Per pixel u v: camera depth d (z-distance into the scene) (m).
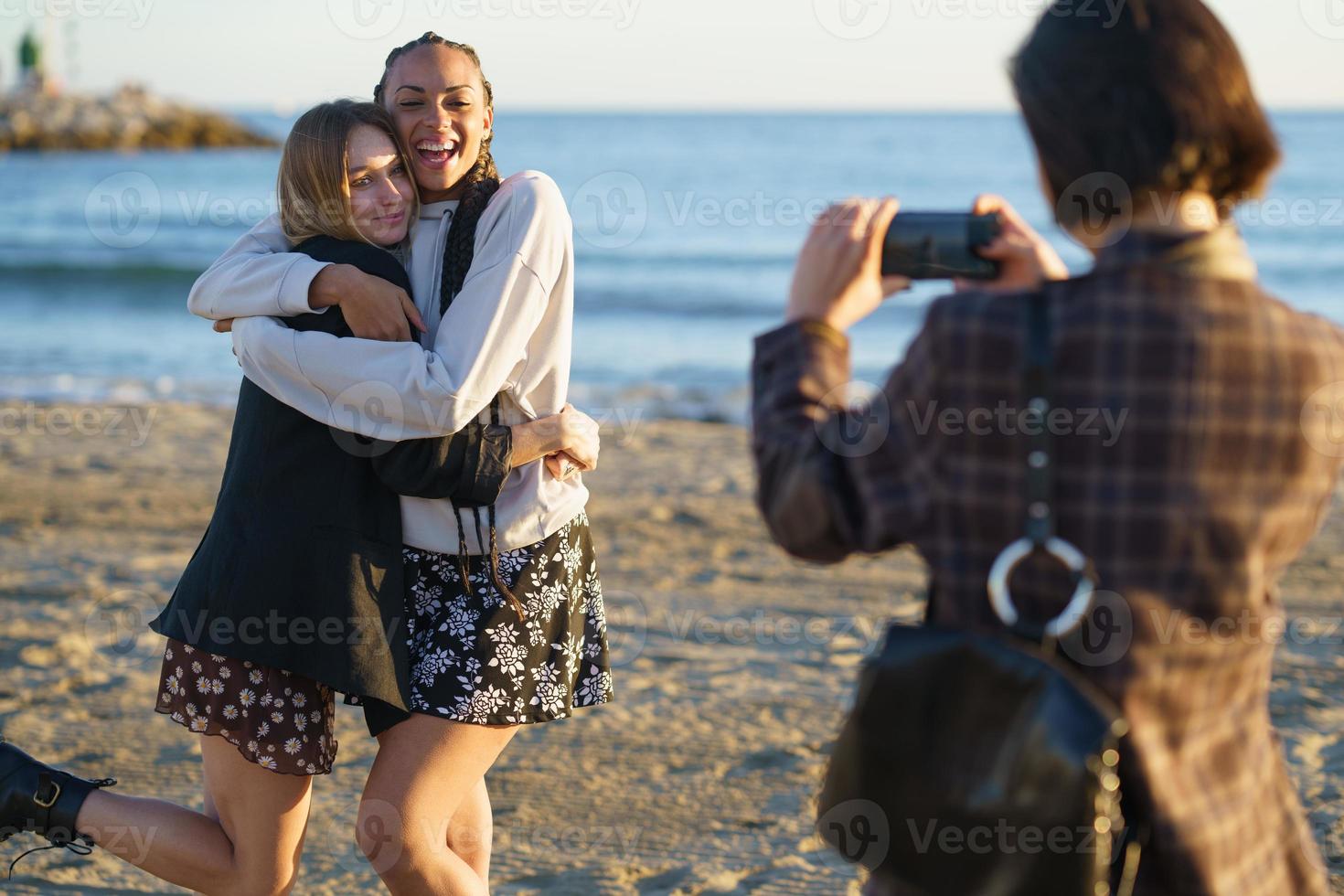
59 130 80.56
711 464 9.12
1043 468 1.48
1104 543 1.47
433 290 2.63
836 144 69.50
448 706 2.46
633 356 16.42
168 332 17.78
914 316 17.92
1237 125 1.51
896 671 1.51
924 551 1.56
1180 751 1.50
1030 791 1.43
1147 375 1.47
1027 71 1.57
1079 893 1.42
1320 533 7.13
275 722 2.42
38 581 6.14
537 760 4.21
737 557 6.72
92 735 4.35
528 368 2.62
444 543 2.51
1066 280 1.54
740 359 16.12
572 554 2.65
